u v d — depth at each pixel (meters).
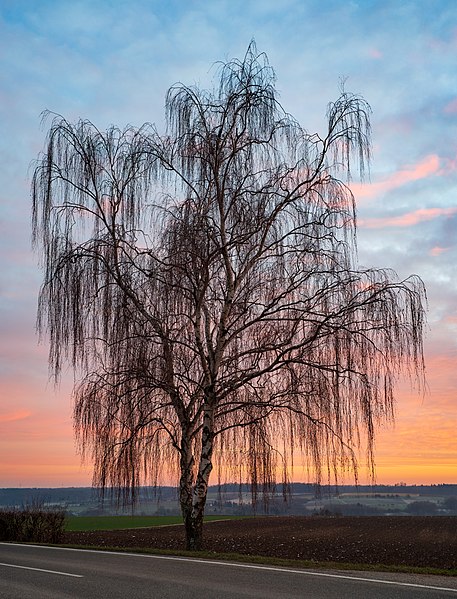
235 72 21.59
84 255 20.55
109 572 14.59
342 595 11.16
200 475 21.03
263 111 21.08
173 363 21.16
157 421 21.00
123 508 20.61
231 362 20.80
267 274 20.62
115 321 20.17
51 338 20.22
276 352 20.41
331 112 21.09
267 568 14.82
